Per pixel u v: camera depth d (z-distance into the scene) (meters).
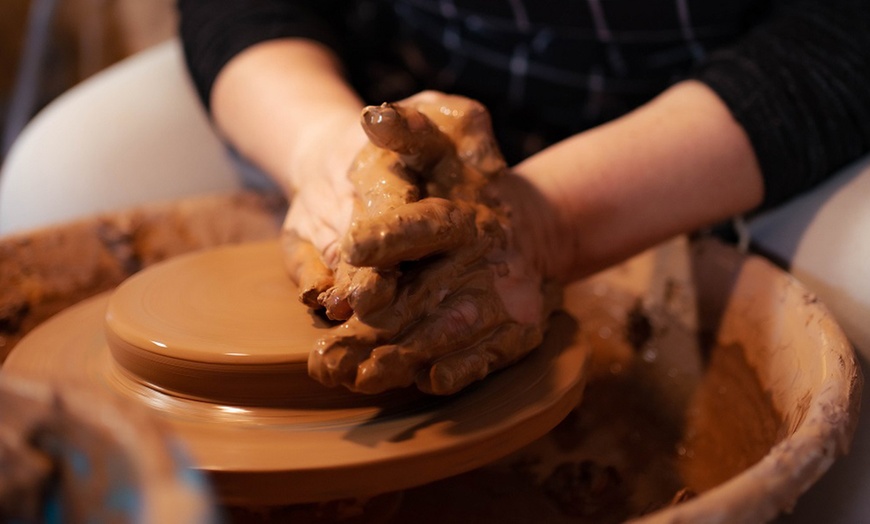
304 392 0.42
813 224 0.54
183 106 0.75
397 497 0.48
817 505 0.48
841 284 0.51
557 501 0.49
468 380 0.41
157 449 0.29
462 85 0.70
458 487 0.50
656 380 0.58
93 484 0.29
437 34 0.70
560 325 0.49
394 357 0.39
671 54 0.64
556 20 0.64
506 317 0.44
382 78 0.74
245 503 0.40
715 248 0.57
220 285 0.47
